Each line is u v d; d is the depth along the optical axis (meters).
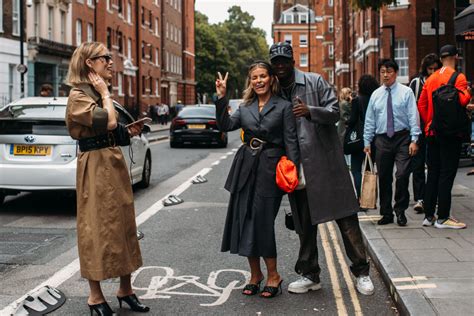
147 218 9.02
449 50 7.27
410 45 27.95
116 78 49.91
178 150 22.69
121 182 4.71
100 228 4.55
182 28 77.81
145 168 12.07
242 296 5.32
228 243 5.28
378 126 7.55
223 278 5.87
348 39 50.19
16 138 8.91
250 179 5.12
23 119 8.89
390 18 28.72
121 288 4.89
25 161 8.91
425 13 27.36
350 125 8.90
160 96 65.88
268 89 5.15
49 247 7.15
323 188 5.09
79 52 4.64
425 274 5.34
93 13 44.28
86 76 4.66
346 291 5.45
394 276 5.31
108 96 4.61
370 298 5.23
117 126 4.70
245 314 4.84
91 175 4.59
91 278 4.54
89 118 4.47
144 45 59.44
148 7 60.88
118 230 4.62
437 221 7.35
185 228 8.31
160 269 6.19
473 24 14.61
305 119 5.12
